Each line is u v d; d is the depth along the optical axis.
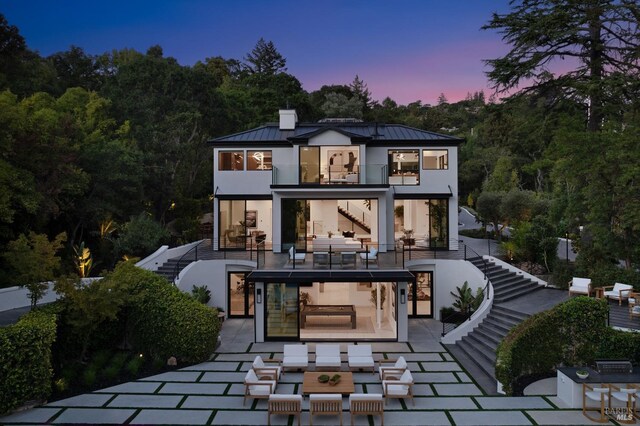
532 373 17.34
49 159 24.83
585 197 25.19
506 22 29.73
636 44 27.56
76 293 17.30
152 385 17.08
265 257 27.48
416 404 15.36
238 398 15.92
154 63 44.84
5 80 31.16
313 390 14.85
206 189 49.38
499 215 41.59
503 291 24.48
